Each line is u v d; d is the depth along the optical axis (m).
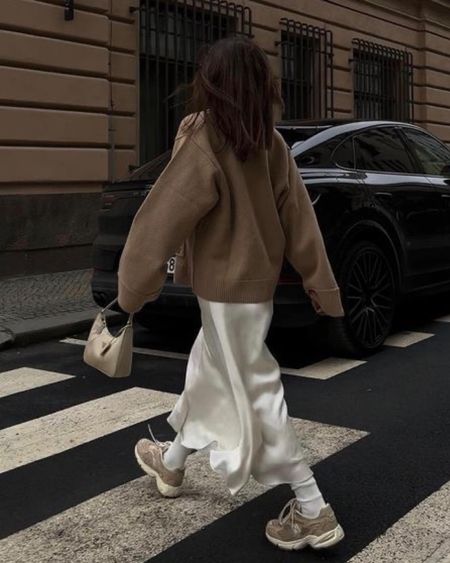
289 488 3.25
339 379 5.00
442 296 7.98
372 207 5.47
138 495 3.23
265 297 2.57
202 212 2.45
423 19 16.28
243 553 2.74
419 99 16.48
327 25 13.76
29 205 8.88
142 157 10.56
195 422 2.77
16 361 5.71
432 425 4.11
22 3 8.55
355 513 3.05
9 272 8.80
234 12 11.71
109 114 9.84
